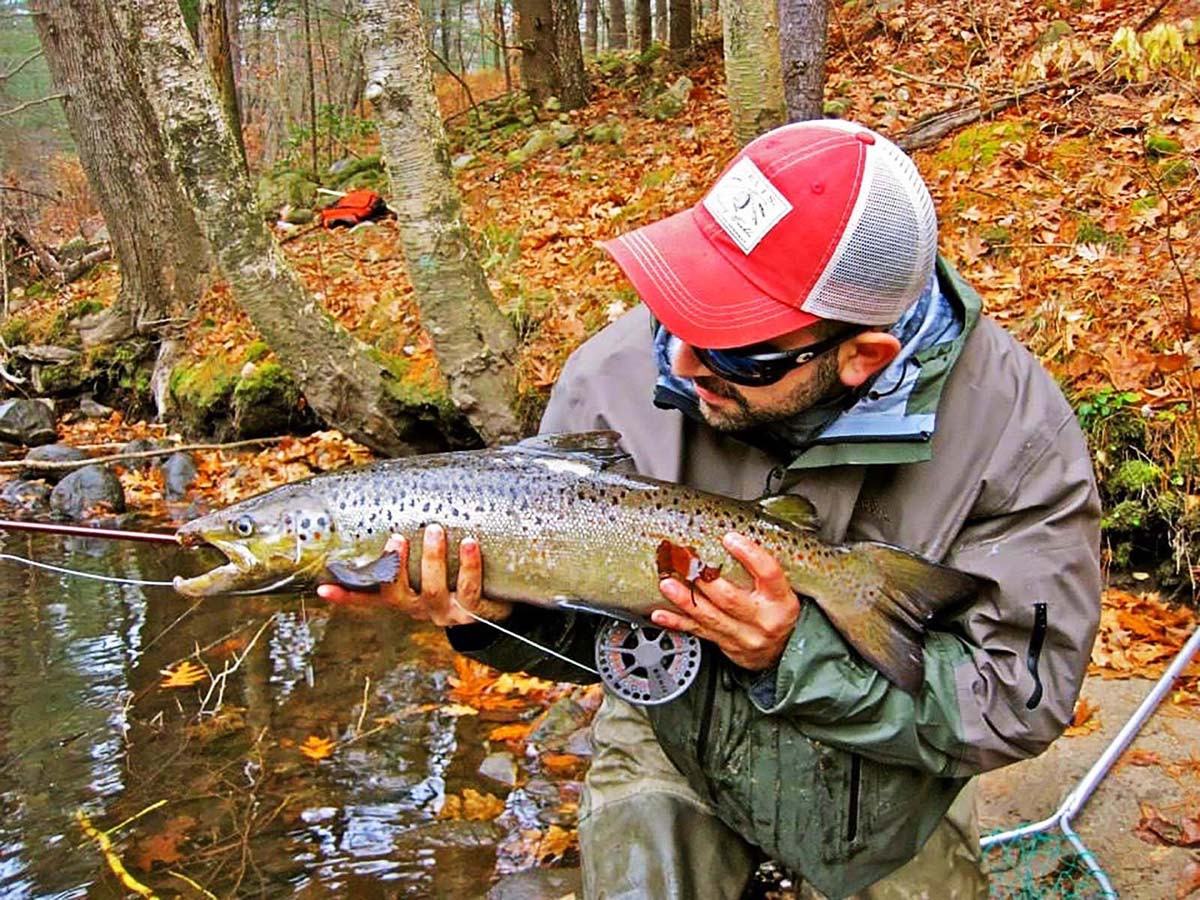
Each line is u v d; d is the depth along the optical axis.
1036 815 3.54
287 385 9.38
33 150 27.33
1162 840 3.39
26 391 12.36
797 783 2.36
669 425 2.46
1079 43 8.95
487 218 12.08
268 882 3.87
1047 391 2.31
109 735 4.97
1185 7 10.55
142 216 11.89
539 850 3.96
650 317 2.58
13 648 6.01
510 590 2.28
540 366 7.93
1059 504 2.25
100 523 8.42
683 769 2.53
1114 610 5.09
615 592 2.24
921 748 2.27
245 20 26.25
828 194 2.00
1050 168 8.38
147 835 4.18
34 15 11.71
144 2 7.03
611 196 11.67
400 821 4.20
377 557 2.29
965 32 12.49
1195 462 5.29
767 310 2.02
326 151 20.33
